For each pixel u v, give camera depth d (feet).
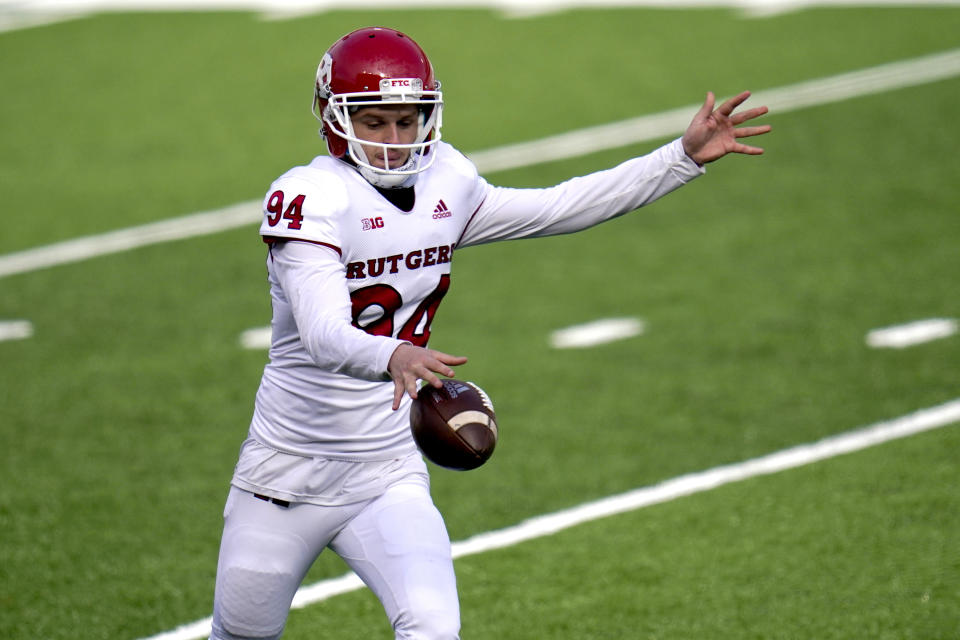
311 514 40.50
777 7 174.60
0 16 192.85
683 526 62.34
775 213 109.81
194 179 125.80
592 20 173.88
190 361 86.48
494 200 42.09
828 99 138.00
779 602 54.70
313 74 156.97
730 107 42.60
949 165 117.70
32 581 58.80
